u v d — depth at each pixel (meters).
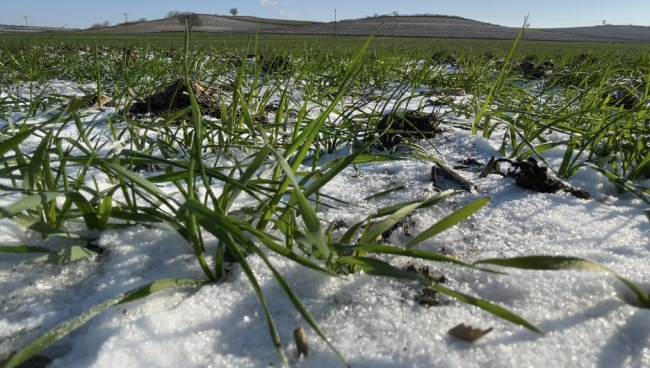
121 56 1.23
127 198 0.30
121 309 0.23
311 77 0.87
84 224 0.32
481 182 0.42
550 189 0.39
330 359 0.21
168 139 0.49
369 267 0.23
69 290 0.26
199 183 0.40
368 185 0.41
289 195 0.37
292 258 0.23
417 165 0.46
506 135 0.50
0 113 0.66
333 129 0.53
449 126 0.64
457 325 0.22
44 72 0.96
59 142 0.31
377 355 0.21
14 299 0.25
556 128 0.54
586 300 0.24
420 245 0.31
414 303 0.24
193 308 0.24
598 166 0.42
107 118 0.50
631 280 0.25
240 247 0.29
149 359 0.21
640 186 0.38
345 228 0.33
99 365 0.20
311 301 0.24
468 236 0.32
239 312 0.24
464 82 0.95
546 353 0.20
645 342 0.21
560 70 1.14
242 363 0.21
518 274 0.26
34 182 0.29
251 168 0.28
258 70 0.54
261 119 0.65
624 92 0.78
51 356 0.22
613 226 0.32
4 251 0.26
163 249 0.29
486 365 0.20
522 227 0.33
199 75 0.92
